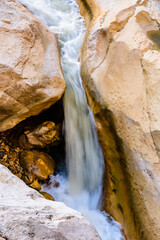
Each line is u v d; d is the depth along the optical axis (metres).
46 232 1.49
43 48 3.74
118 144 3.24
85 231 1.72
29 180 3.60
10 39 3.18
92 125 3.91
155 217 2.55
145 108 2.88
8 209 1.61
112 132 3.36
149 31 3.71
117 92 3.35
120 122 3.18
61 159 4.52
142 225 2.73
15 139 4.09
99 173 3.74
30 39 3.50
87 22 5.25
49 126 4.01
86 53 4.30
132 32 3.63
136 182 2.87
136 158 2.88
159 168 2.59
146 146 2.77
